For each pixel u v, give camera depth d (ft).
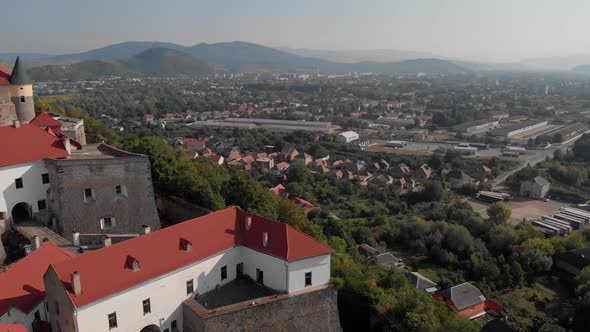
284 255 221.05
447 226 513.86
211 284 229.45
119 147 446.60
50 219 289.53
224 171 485.15
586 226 588.09
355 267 326.24
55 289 190.19
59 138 305.12
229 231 242.37
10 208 274.77
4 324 170.30
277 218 379.76
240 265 242.99
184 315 215.92
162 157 378.53
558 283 433.07
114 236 265.95
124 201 289.94
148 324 204.44
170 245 218.59
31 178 282.36
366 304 264.72
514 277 433.07
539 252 455.63
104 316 187.42
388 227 543.39
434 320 254.68
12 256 251.19
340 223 537.65
